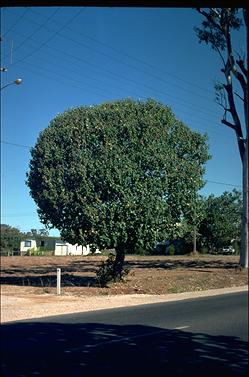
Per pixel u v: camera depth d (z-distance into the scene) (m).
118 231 20.31
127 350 9.19
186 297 19.81
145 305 16.94
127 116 21.17
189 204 21.81
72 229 20.89
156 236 20.84
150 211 20.52
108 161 20.31
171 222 21.53
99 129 20.95
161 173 21.17
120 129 21.02
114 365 7.97
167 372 7.48
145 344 9.72
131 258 56.06
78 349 9.34
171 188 21.45
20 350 9.31
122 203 20.23
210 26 33.75
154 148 20.97
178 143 22.39
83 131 21.08
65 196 20.62
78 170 20.47
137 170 20.58
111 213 20.09
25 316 14.62
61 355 8.82
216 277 28.52
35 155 22.12
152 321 12.84
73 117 21.66
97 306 16.83
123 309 15.85
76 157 20.83
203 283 25.73
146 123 21.14
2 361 8.38
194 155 22.92
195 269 34.84
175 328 11.63
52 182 21.20
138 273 30.66
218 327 11.73
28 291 21.16
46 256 68.88
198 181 22.02
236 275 29.70
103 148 20.59
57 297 19.23
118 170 20.17
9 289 21.91
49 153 21.50
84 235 20.69
